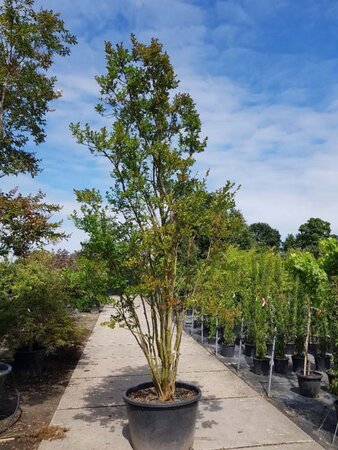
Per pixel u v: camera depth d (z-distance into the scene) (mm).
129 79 4289
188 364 7453
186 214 3844
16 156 5414
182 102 4488
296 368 7258
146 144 4355
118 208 4133
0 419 4840
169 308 4059
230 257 8914
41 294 6496
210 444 4109
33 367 6633
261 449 4016
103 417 4879
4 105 5199
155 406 3721
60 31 5355
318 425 4711
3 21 4855
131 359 7848
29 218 4535
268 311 7316
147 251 3857
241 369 7367
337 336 5945
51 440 4234
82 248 4047
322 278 5648
